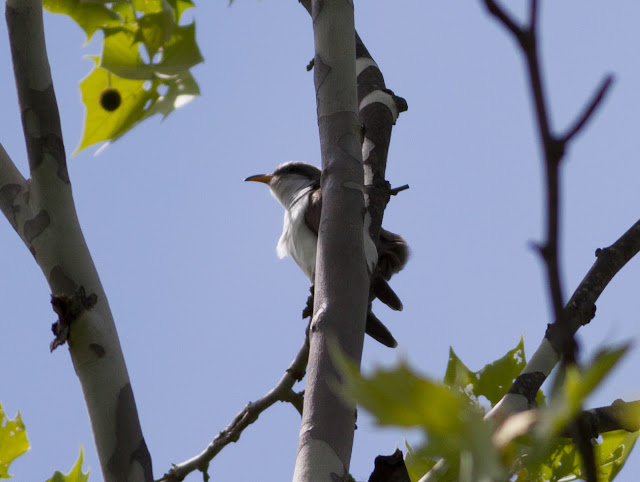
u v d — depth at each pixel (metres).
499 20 2.18
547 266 2.19
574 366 2.06
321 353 6.07
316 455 5.63
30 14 6.83
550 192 2.19
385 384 2.02
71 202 6.69
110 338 6.44
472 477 2.09
